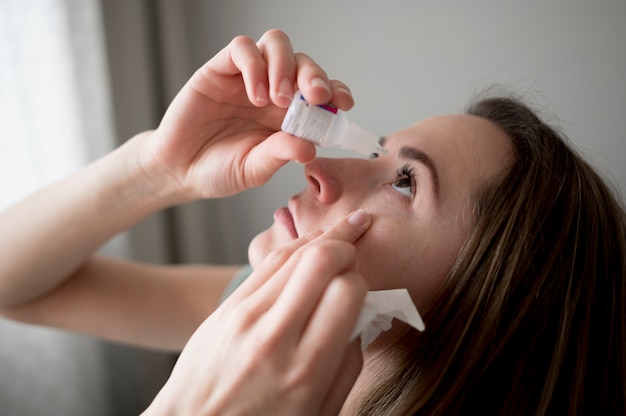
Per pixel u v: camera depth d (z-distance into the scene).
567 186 0.37
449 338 0.34
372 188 0.37
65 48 0.57
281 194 0.72
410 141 0.37
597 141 0.53
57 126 0.57
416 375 0.34
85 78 0.60
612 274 0.37
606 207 0.38
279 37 0.32
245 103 0.36
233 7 0.68
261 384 0.27
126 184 0.41
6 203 0.54
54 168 0.58
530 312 0.34
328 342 0.27
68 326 0.48
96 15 0.60
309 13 0.64
